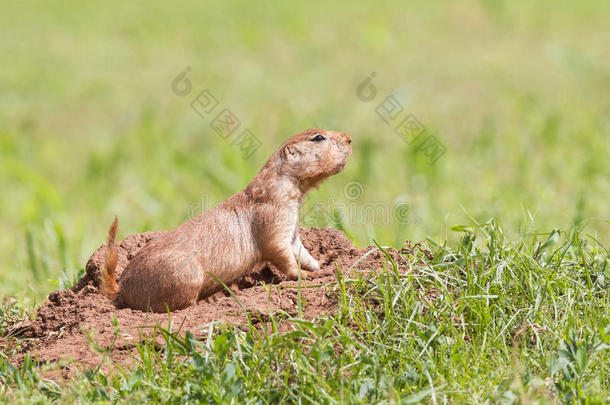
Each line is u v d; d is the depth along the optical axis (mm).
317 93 24875
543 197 13797
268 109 23109
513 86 24078
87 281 8898
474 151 17641
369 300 7637
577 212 12516
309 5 40875
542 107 20891
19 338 8281
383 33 31984
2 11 41531
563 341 6719
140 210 15727
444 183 15727
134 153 19469
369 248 8977
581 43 29844
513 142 18000
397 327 7188
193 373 6555
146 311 8047
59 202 15945
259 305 7621
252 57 30703
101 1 43875
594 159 16156
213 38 34125
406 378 6488
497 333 7121
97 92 26719
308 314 7551
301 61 29625
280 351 6629
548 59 27625
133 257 8398
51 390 6613
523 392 6027
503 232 8320
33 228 14328
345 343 6801
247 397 6324
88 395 6473
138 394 6250
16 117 24141
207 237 8188
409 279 7516
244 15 38500
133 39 34781
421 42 32031
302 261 8680
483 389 6316
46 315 8344
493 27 34031
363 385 6324
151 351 7152
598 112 20391
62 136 22266
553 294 7410
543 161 16781
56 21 38938
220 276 8227
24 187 18531
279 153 8477
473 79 25594
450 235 12227
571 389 6242
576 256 8555
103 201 16312
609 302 7520
